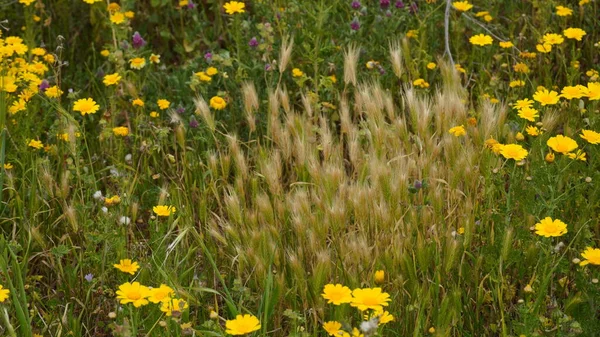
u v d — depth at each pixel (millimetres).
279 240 4508
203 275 4785
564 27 7016
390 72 6629
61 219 5250
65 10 7637
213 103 6055
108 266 4598
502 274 4348
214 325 3859
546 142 4762
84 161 5938
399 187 4504
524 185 4762
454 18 7211
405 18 6926
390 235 4484
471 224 4449
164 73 6910
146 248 4824
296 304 4402
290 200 4672
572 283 4555
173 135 6000
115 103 6301
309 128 5270
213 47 7176
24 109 5703
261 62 6629
